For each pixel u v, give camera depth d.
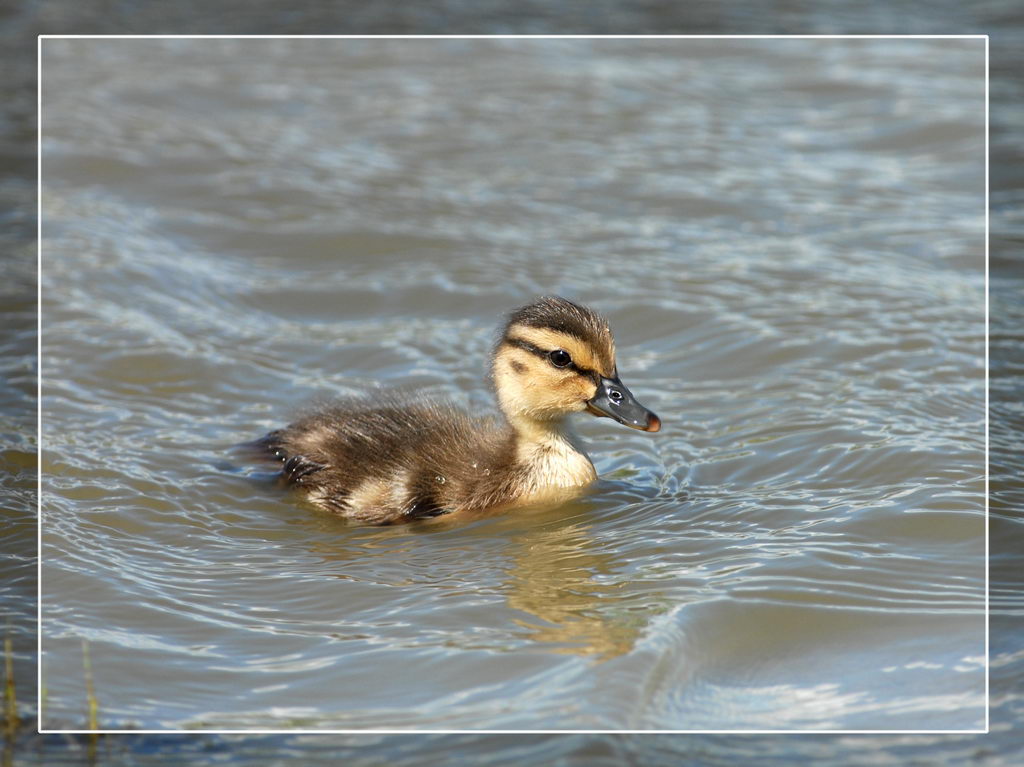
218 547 11.72
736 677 9.32
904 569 10.75
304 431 13.32
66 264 18.02
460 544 11.72
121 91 24.39
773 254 18.42
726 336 16.09
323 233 19.30
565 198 20.45
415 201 20.44
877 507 11.84
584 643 9.72
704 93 24.30
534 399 12.82
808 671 9.38
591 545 11.52
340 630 10.12
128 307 16.92
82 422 14.11
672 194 20.50
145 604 10.59
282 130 23.09
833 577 10.59
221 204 20.27
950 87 23.92
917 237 18.84
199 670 9.60
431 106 24.05
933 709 8.91
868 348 15.60
